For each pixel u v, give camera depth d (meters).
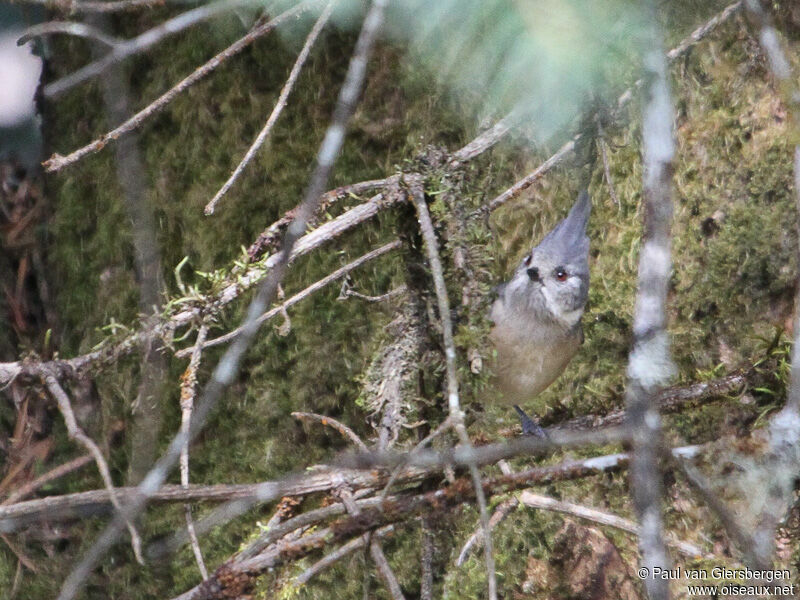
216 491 4.86
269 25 5.28
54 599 8.24
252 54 7.77
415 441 6.03
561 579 7.37
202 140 7.97
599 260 7.57
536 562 7.44
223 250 8.00
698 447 5.22
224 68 7.82
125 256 8.20
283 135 7.82
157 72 7.98
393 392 5.33
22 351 8.54
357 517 5.04
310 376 7.93
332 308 7.82
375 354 5.61
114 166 8.12
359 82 3.48
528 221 7.59
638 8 2.84
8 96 8.44
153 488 3.83
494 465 7.02
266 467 8.01
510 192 6.11
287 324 5.89
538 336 6.30
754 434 5.22
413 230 5.44
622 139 7.27
